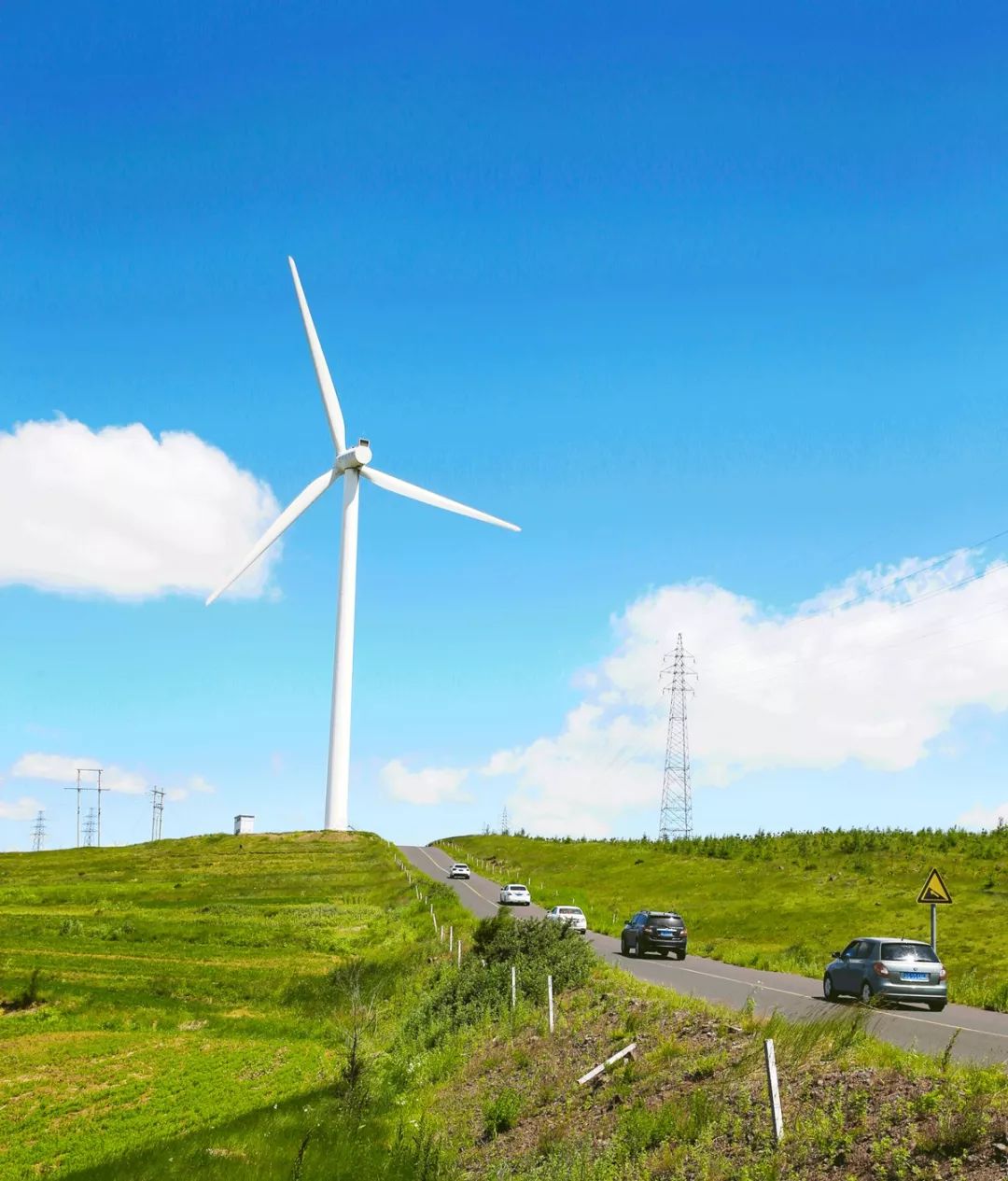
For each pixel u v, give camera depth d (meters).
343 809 120.12
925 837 83.31
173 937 65.81
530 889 91.62
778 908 66.19
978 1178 9.73
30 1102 29.75
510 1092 19.00
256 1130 22.02
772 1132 12.45
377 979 43.72
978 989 30.08
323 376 99.81
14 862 116.00
